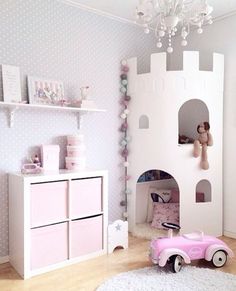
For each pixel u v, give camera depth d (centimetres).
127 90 310
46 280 207
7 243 242
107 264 233
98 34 293
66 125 272
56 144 266
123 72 311
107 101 301
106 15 295
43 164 248
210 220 293
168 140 285
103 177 254
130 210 314
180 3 179
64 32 269
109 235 256
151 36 337
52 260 225
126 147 314
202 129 290
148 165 296
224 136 301
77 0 265
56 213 227
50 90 257
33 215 215
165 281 200
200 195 314
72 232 235
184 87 280
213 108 289
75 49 276
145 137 296
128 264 233
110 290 188
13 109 234
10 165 240
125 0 265
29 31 247
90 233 246
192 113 331
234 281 201
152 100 290
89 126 289
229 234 298
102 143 299
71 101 274
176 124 283
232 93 293
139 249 265
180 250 216
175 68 346
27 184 210
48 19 258
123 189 319
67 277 211
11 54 238
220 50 301
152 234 296
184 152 284
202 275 209
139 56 327
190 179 285
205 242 227
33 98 247
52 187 224
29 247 212
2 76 231
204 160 286
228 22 293
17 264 222
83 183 242
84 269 224
